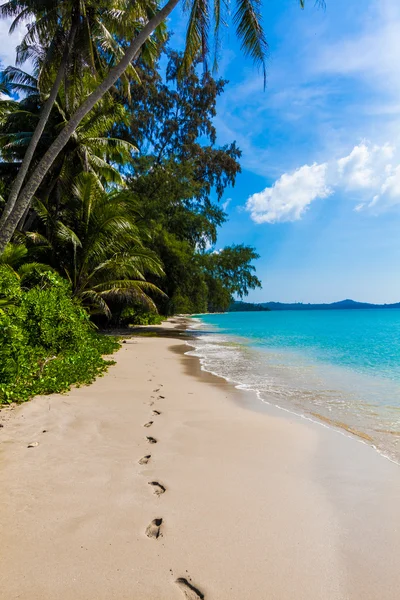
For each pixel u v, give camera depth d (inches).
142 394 259.4
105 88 397.1
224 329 1210.6
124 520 102.7
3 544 90.0
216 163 1304.1
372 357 501.0
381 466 148.2
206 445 165.9
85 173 658.2
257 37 406.6
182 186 1106.7
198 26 421.7
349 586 80.4
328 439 179.3
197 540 95.1
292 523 104.7
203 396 264.1
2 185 710.5
